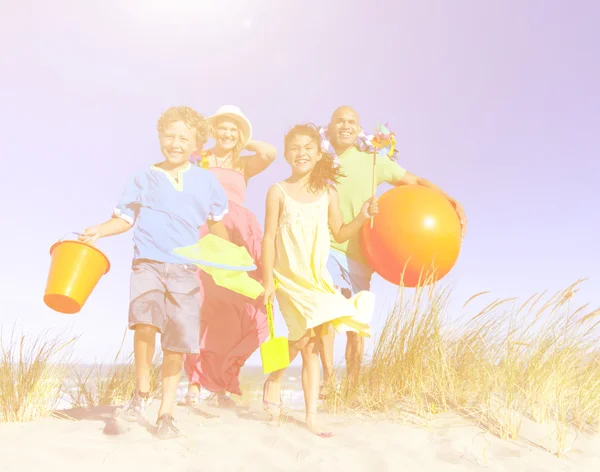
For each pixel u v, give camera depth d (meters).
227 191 4.13
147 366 2.84
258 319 3.81
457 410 3.25
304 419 3.21
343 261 4.12
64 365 3.63
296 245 3.19
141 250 2.90
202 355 3.67
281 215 3.27
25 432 2.72
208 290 3.73
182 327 2.82
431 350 3.57
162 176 3.05
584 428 3.15
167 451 2.47
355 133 4.33
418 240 3.78
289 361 2.96
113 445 2.51
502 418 3.11
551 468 2.52
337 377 3.80
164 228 2.94
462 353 3.70
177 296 2.87
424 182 4.32
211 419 3.17
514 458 2.62
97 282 2.80
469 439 2.82
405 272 3.88
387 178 4.38
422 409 3.22
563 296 3.61
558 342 3.57
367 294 3.25
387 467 2.40
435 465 2.47
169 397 2.78
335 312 2.95
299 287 3.12
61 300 2.71
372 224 3.95
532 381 3.41
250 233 4.00
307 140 3.26
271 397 3.13
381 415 3.25
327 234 3.28
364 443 2.71
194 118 3.12
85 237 2.76
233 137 4.22
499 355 3.59
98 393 3.67
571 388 3.51
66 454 2.34
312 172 3.34
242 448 2.56
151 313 2.78
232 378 3.72
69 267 2.69
